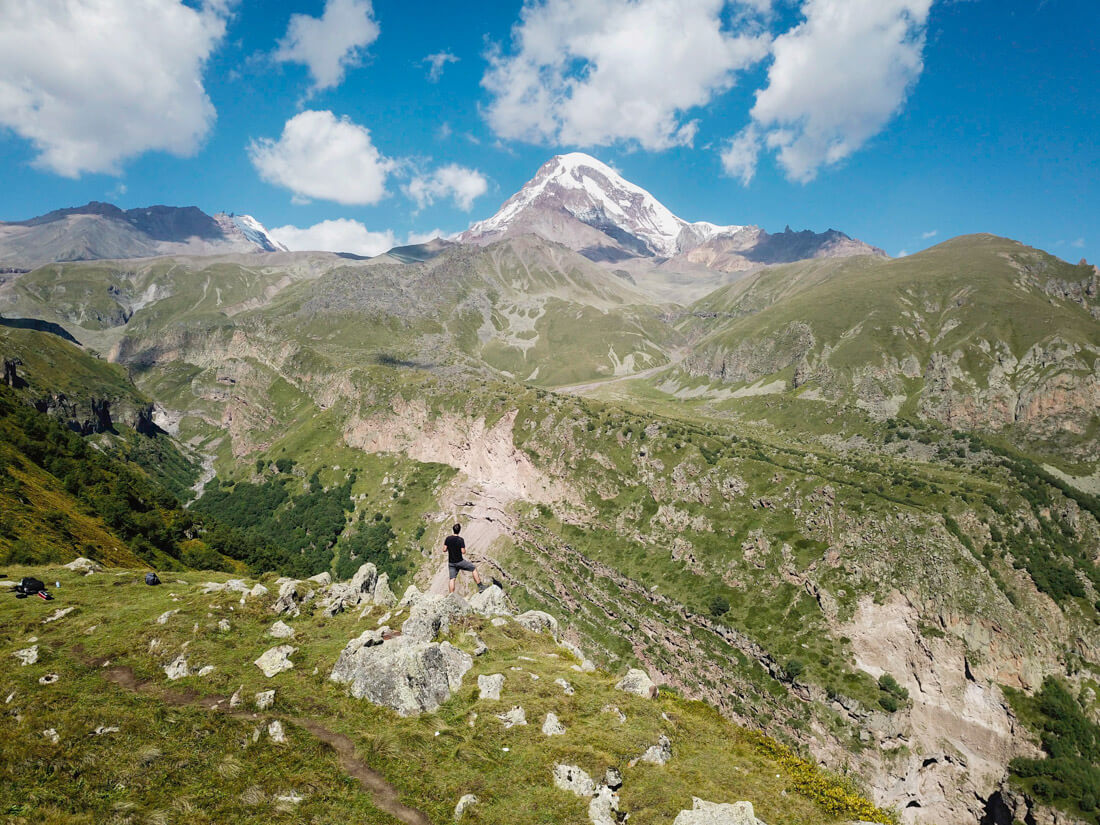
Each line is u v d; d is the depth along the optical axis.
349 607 46.44
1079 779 119.12
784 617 157.00
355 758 29.47
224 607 44.25
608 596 184.25
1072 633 143.88
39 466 123.81
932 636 140.00
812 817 27.23
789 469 196.00
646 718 33.41
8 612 46.44
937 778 131.00
